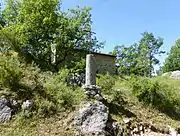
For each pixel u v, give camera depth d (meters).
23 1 23.09
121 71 62.12
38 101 15.80
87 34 24.36
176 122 19.50
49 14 22.70
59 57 23.42
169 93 21.78
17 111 15.04
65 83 18.48
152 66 68.25
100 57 32.72
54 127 14.59
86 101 16.59
